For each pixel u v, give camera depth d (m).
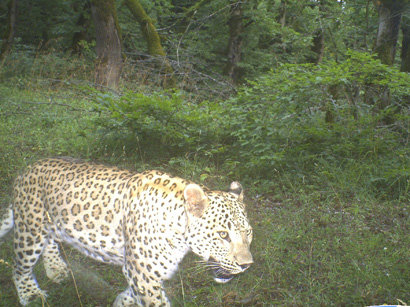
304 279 2.12
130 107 3.57
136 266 1.64
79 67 7.17
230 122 3.78
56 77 6.71
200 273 2.15
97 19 6.72
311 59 8.91
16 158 3.35
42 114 4.60
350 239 2.44
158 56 6.91
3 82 6.55
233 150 3.64
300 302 1.93
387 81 3.41
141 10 7.73
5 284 2.03
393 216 2.75
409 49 4.57
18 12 10.20
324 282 2.10
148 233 1.62
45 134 4.06
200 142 3.74
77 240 1.80
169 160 3.56
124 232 1.68
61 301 1.93
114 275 2.15
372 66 3.33
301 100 3.45
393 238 2.45
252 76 9.77
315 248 2.38
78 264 2.21
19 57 7.34
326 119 3.91
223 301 1.97
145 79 6.68
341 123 3.65
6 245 2.26
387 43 4.29
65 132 4.12
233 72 9.30
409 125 3.79
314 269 2.19
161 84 6.64
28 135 4.03
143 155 3.55
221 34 9.63
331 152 3.47
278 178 3.26
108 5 6.74
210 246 1.56
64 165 1.87
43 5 10.20
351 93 3.78
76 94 5.61
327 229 2.53
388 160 3.33
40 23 10.45
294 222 2.63
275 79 3.63
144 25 7.64
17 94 5.66
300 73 3.53
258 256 2.30
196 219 1.56
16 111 4.74
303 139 3.57
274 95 3.48
